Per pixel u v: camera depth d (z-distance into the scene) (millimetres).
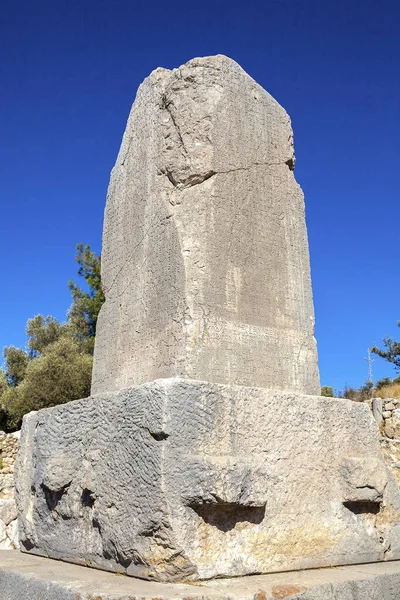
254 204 3561
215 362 3123
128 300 3654
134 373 3420
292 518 2832
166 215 3414
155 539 2523
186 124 3521
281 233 3641
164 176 3596
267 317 3414
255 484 2658
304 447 2986
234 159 3543
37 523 3477
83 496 3074
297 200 3809
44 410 3607
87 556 2980
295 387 3404
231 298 3287
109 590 2318
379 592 2672
